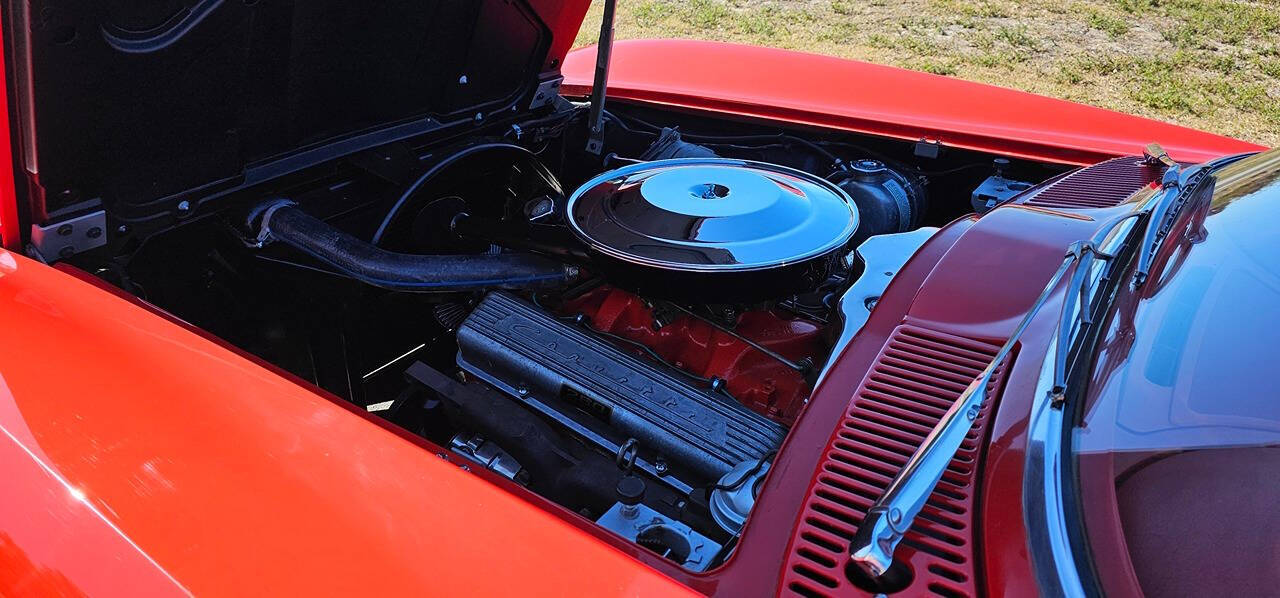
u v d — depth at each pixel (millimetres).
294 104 1797
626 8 7973
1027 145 2461
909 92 2781
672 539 1281
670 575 1031
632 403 1531
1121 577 904
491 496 1081
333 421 1201
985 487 1030
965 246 1561
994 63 7027
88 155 1482
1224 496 937
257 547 1023
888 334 1383
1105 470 1001
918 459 1009
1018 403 1125
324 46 1758
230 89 1624
